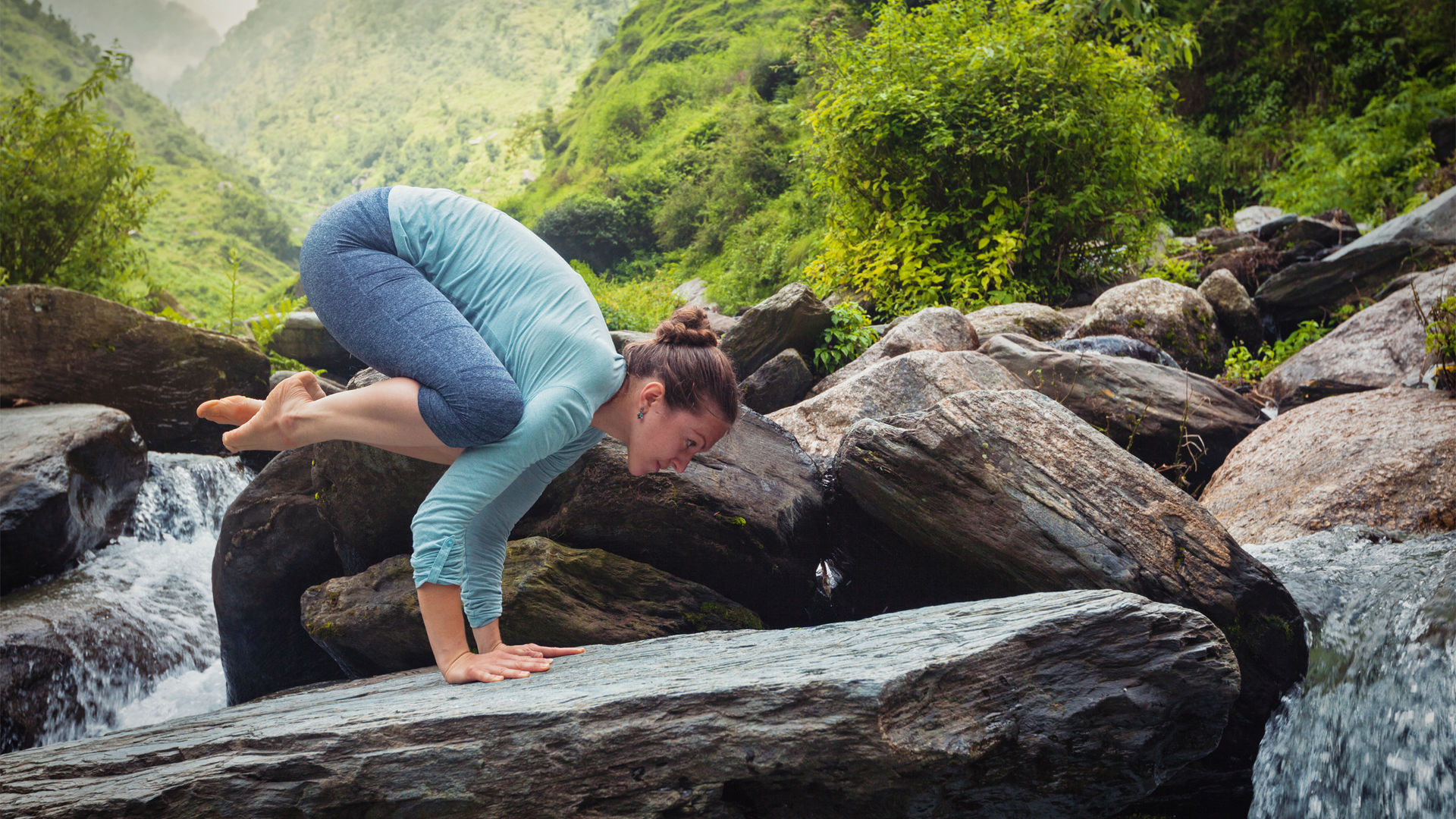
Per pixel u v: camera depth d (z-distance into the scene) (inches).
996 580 109.1
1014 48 312.3
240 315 410.3
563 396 72.7
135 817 55.4
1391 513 129.6
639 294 508.1
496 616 84.2
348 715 65.5
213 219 4190.5
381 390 71.8
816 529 129.3
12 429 194.5
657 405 77.9
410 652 115.3
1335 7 684.7
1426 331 164.2
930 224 309.9
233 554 135.5
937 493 109.5
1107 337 217.5
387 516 121.7
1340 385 196.4
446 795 60.0
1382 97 613.6
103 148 403.5
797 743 60.5
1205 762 100.0
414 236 78.9
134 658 161.6
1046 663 66.3
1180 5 735.1
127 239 429.7
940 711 63.0
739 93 1449.3
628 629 111.1
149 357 259.0
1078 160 311.1
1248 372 245.0
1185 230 581.3
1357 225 470.6
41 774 59.2
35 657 145.6
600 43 3097.9
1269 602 99.7
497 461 71.9
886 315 313.9
